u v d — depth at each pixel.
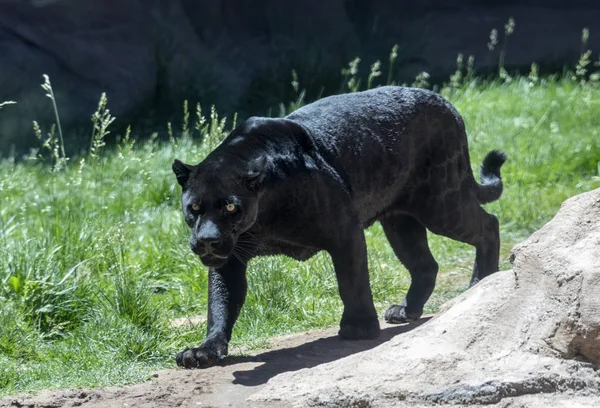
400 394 13.51
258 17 50.41
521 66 50.56
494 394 13.16
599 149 37.12
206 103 45.69
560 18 51.97
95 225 26.48
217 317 17.55
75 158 38.72
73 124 43.56
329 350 17.62
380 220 20.66
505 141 38.16
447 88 44.88
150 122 44.38
